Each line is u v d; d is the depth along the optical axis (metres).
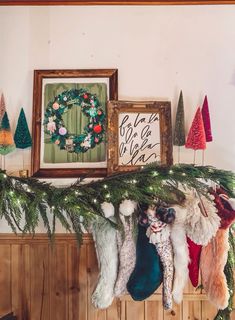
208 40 1.68
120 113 1.63
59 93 1.68
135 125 1.63
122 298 1.66
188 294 1.65
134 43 1.69
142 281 1.42
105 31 1.69
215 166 1.67
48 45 1.70
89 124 1.66
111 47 1.69
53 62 1.70
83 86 1.67
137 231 1.44
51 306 1.66
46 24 1.70
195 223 1.38
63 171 1.64
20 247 1.67
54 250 1.66
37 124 1.66
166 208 1.38
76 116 1.67
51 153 1.66
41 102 1.67
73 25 1.70
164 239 1.40
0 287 1.67
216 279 1.42
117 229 1.40
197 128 1.55
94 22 1.69
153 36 1.69
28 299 1.67
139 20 1.69
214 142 1.67
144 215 1.41
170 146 1.62
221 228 1.42
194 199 1.40
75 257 1.66
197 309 1.65
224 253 1.42
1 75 1.69
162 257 1.41
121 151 1.62
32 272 1.67
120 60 1.69
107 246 1.45
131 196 1.39
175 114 1.67
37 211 1.41
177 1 1.68
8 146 1.61
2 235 1.66
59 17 1.70
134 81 1.68
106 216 1.39
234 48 1.68
